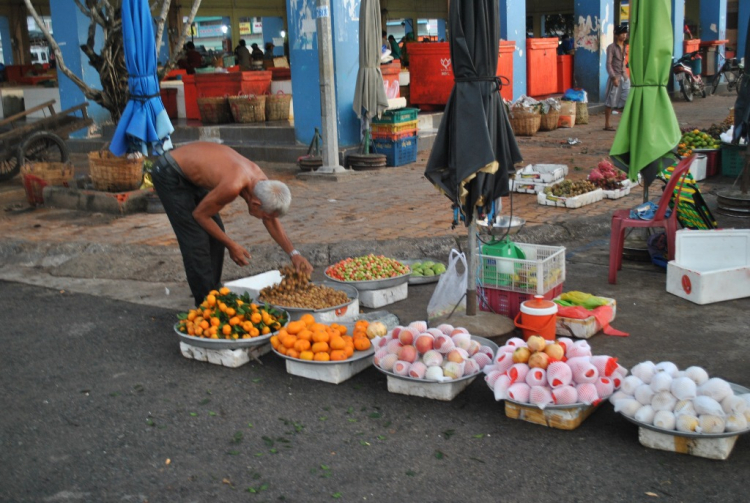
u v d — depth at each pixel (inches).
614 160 262.2
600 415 162.4
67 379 194.7
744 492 131.3
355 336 192.9
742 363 183.0
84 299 262.2
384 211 353.7
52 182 414.3
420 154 525.7
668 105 247.6
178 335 214.4
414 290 254.4
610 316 210.5
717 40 1010.7
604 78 786.2
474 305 211.8
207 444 157.6
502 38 674.8
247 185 204.7
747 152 326.6
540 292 209.0
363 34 462.3
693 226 258.5
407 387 174.9
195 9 393.7
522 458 146.2
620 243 250.7
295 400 175.9
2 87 836.6
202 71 690.8
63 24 617.6
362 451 151.8
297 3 487.8
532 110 601.3
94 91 408.8
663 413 144.1
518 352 161.9
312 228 326.3
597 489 134.6
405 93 662.5
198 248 221.3
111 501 138.4
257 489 139.9
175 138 582.6
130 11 303.9
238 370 195.2
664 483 135.3
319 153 485.4
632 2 247.4
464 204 204.1
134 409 175.5
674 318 215.6
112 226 350.3
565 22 1295.5
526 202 360.8
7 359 210.4
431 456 148.6
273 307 212.8
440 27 1382.9
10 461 154.4
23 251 315.9
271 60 856.3
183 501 137.4
